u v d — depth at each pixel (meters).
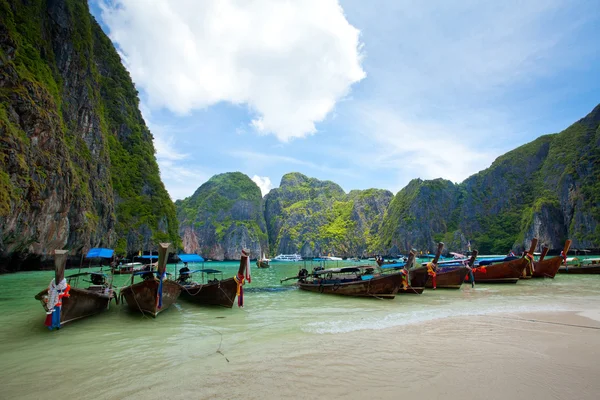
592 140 125.62
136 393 6.34
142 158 85.44
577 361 7.73
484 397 5.82
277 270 60.88
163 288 14.36
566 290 23.14
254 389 6.33
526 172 156.12
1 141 34.75
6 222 33.28
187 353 9.02
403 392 6.07
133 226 73.50
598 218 105.06
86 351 9.34
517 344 9.34
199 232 183.12
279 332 11.45
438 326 11.98
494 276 28.06
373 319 13.62
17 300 18.81
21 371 7.75
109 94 83.62
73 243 50.09
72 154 55.88
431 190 176.12
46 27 57.41
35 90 42.81
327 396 5.94
